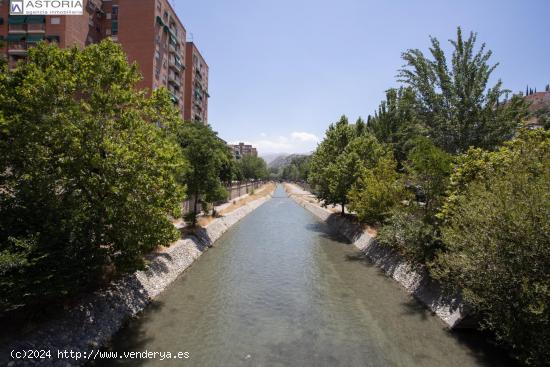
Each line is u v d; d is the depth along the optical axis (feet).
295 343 39.52
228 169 171.53
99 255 36.81
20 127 34.58
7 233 29.73
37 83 34.71
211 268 70.79
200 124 96.07
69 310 36.40
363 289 58.49
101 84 41.91
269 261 77.15
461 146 73.10
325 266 73.20
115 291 44.60
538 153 39.04
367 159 112.27
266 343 39.45
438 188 53.57
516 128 67.67
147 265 56.13
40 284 29.30
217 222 114.83
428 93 77.10
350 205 95.45
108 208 37.78
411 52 80.07
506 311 30.60
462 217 38.65
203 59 269.03
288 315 47.65
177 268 65.41
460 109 71.56
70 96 39.17
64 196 37.06
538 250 28.63
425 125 80.74
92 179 37.78
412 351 37.45
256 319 46.16
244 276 65.82
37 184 32.96
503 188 32.78
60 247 32.32
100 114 40.40
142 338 39.45
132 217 41.16
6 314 31.19
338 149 131.44
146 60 167.94
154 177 43.32
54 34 156.97
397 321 45.14
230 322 44.98
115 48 42.55
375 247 80.02
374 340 40.16
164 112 48.70
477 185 40.19
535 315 27.81
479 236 32.68
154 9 168.35
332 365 34.81
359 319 46.19
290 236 108.37
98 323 38.14
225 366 34.32
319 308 50.19
